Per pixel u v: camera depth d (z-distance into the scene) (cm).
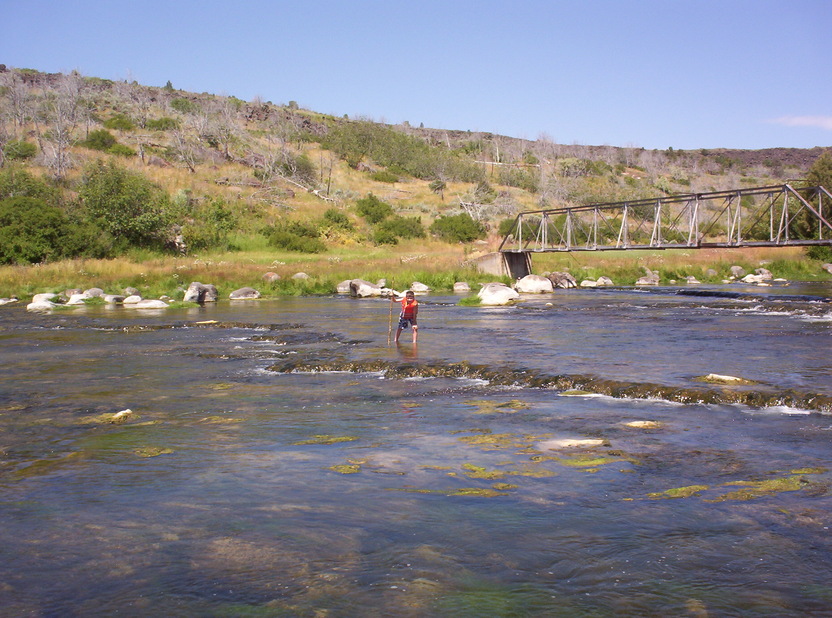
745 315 2614
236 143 9262
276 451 870
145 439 934
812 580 503
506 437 923
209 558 551
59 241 4534
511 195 9706
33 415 1087
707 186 13200
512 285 4416
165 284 3822
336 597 484
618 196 9962
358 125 10962
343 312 2941
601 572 520
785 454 827
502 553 555
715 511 643
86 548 574
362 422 1023
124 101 10275
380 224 6906
